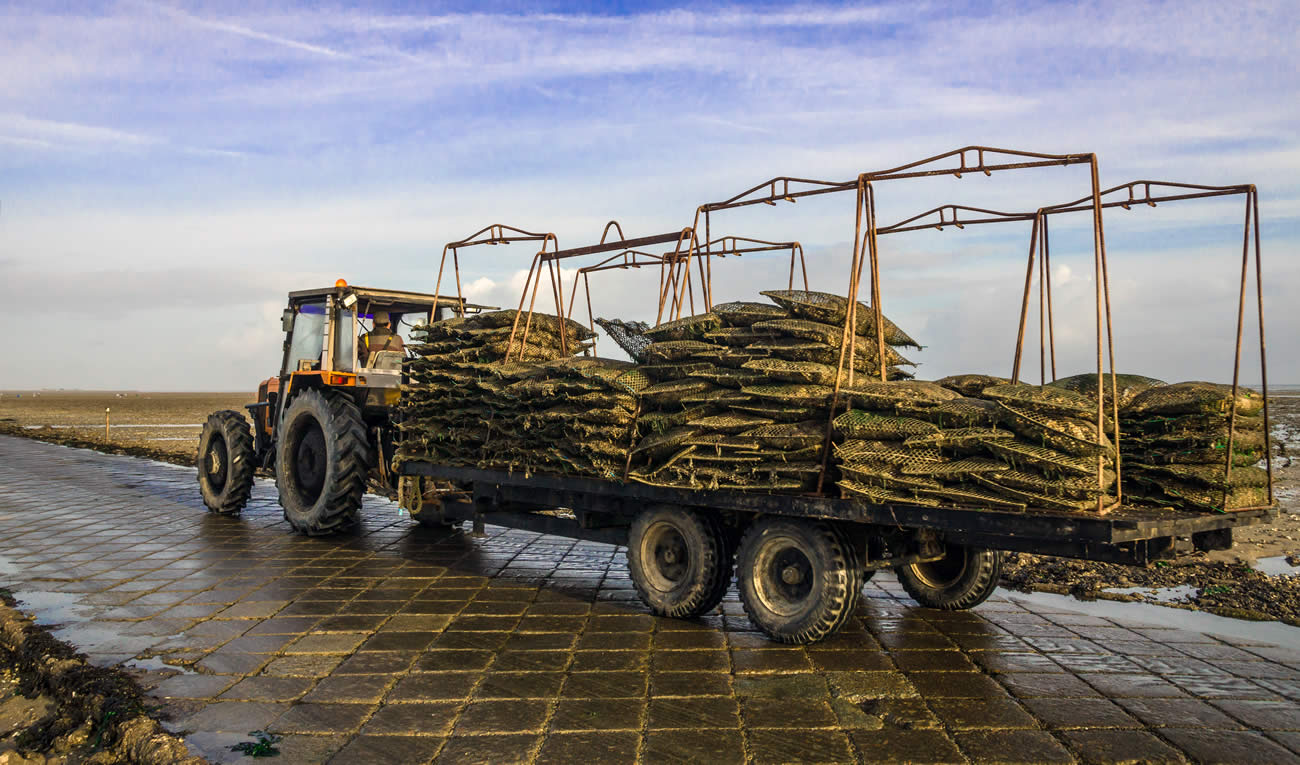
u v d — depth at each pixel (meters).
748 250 7.91
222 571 7.46
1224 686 4.62
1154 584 7.09
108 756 3.85
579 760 3.64
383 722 4.06
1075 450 4.38
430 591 6.82
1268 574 7.47
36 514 10.74
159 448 23.08
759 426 5.41
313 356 9.74
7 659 5.35
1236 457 4.97
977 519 4.52
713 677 4.74
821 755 3.70
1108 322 4.78
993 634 5.65
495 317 7.39
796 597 5.39
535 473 6.72
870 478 4.83
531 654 5.16
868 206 5.76
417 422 7.81
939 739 3.88
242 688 4.52
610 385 6.02
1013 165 4.87
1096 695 4.47
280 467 9.47
